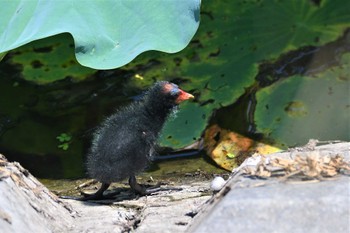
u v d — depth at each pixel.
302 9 14.26
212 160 11.34
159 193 9.41
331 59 13.16
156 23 10.57
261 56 13.27
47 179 11.15
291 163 7.00
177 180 10.65
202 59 13.30
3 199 6.85
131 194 9.60
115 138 9.52
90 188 10.54
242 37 13.70
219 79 12.84
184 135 11.80
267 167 6.98
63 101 12.76
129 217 8.15
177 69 13.12
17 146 11.89
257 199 6.35
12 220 6.70
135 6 10.78
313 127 11.87
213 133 11.85
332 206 6.21
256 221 6.21
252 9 14.33
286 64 13.08
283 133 11.79
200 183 10.23
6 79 13.26
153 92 9.89
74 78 13.20
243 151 11.48
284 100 12.41
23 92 12.97
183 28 10.45
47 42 14.04
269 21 14.01
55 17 10.70
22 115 12.50
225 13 14.25
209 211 6.77
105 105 12.59
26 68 13.48
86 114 12.47
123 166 9.33
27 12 11.14
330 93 12.50
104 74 13.21
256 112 12.20
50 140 12.01
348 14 14.08
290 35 13.66
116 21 10.71
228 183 7.07
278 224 6.17
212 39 13.72
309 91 12.56
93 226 7.65
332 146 8.45
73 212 8.06
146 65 13.30
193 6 10.55
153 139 9.78
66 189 10.69
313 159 6.95
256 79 12.81
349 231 6.06
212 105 12.31
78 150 11.82
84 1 10.82
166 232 7.27
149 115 9.82
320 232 6.09
